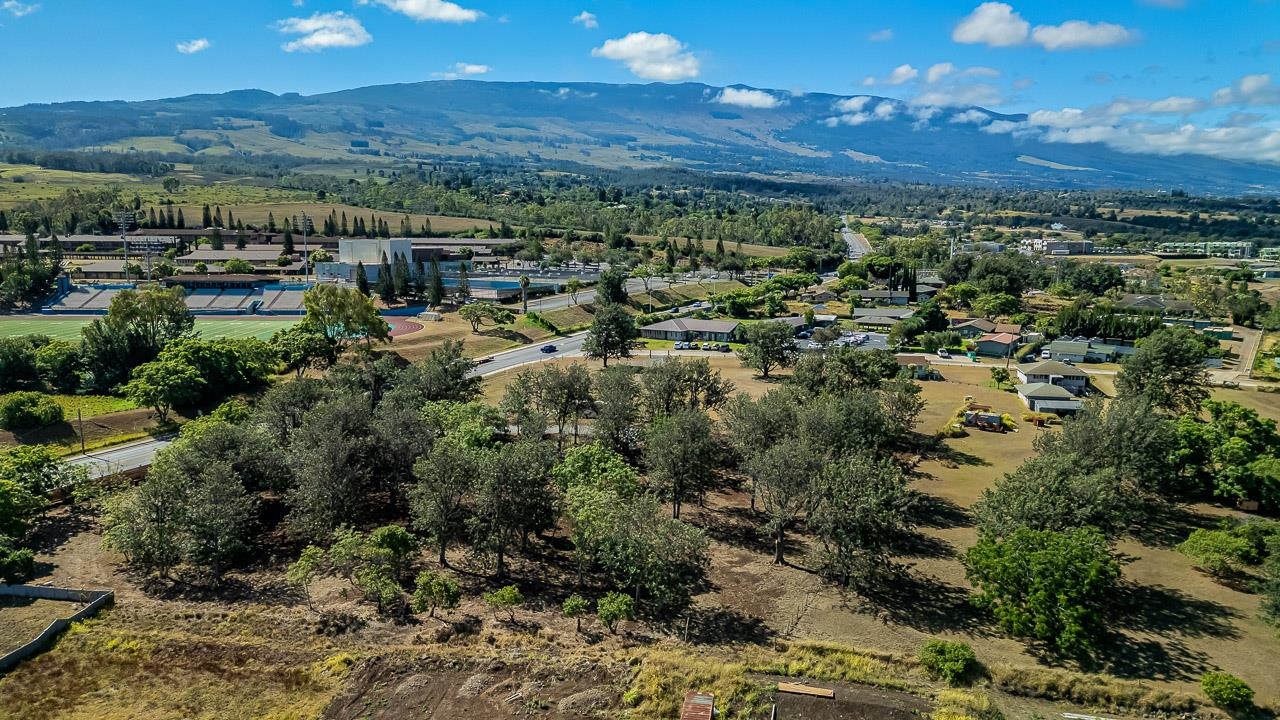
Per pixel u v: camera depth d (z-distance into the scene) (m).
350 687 54.66
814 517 67.50
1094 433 83.81
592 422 107.44
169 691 54.00
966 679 55.31
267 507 84.88
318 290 150.38
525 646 59.38
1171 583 69.75
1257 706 52.28
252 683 54.91
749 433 88.31
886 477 70.56
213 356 124.38
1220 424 94.38
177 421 114.94
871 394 100.75
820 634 61.66
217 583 68.69
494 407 106.31
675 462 80.31
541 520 71.00
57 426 107.12
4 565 66.56
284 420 95.81
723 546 77.06
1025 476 72.75
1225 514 84.88
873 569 66.12
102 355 129.25
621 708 52.75
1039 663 57.59
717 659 57.91
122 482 84.88
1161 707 52.41
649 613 64.81
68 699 53.00
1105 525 70.75
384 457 83.19
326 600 66.06
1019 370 148.00
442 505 71.19
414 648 58.66
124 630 60.69
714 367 157.25
